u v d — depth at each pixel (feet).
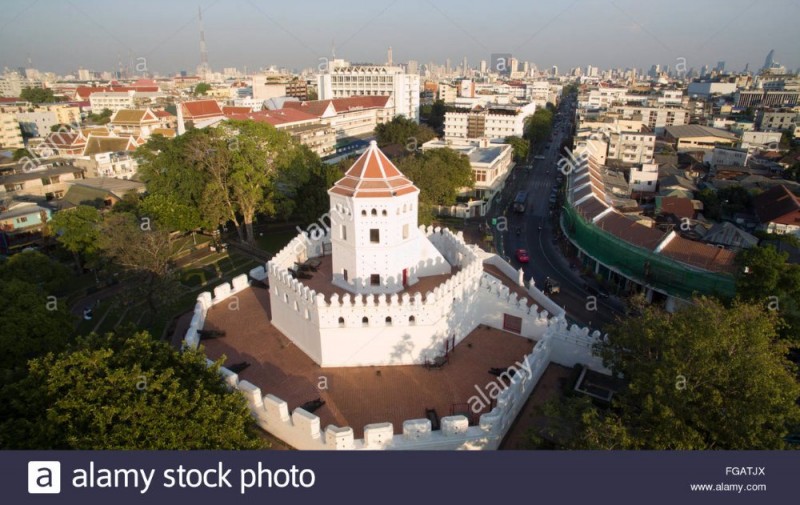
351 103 591.78
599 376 150.41
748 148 450.30
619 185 356.38
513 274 204.03
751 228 305.53
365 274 153.99
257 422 128.16
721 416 100.48
